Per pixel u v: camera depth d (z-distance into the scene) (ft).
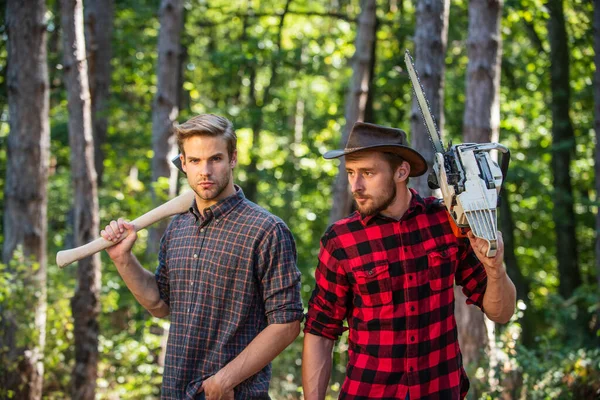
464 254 8.68
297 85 53.01
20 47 23.17
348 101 30.99
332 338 9.03
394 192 8.27
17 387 22.62
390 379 8.38
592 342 30.07
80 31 24.06
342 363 29.32
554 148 41.57
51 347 24.07
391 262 8.40
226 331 8.95
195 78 54.75
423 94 8.22
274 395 27.68
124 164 49.98
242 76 51.60
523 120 48.62
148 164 50.26
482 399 17.43
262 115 50.39
